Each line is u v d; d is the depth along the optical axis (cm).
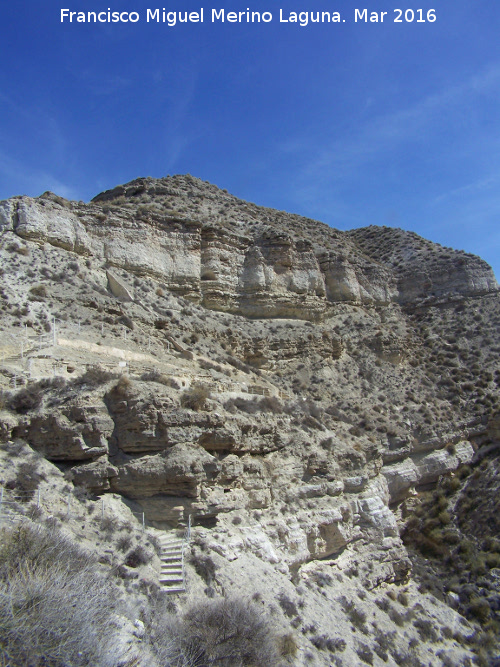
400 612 3027
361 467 3397
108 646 1244
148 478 2133
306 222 8356
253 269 5159
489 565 3853
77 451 2077
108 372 2403
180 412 2309
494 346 6381
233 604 1783
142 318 3572
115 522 1941
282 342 4728
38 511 1758
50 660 1124
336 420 4150
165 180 7162
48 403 2153
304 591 2442
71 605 1237
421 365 6012
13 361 2338
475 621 3416
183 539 2081
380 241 8938
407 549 4000
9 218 3581
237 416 2767
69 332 2911
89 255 4003
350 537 3027
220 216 6006
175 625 1614
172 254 4662
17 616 1149
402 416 4853
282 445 3002
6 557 1345
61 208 3956
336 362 5172
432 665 2720
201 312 4516
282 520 2631
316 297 5500
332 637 2253
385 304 6744
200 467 2231
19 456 1978
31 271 3334
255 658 1655
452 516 4319
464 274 7288
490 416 5275
